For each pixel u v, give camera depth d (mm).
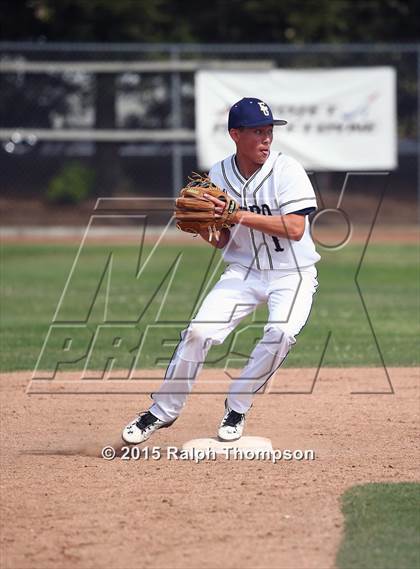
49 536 13289
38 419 20406
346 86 55188
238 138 17188
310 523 13672
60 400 22203
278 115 55094
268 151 17375
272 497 14820
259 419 20344
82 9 64000
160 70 57344
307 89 55031
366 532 13312
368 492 14977
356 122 55344
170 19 65625
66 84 67625
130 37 64812
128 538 13195
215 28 66688
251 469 16422
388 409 21203
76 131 58312
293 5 64938
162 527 13578
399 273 44500
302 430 19375
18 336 30297
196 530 13453
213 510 14234
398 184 67250
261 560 12430
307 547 12828
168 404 17500
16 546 12961
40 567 12328
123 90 65250
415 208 63875
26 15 66062
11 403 21891
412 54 64938
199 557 12555
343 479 15805
